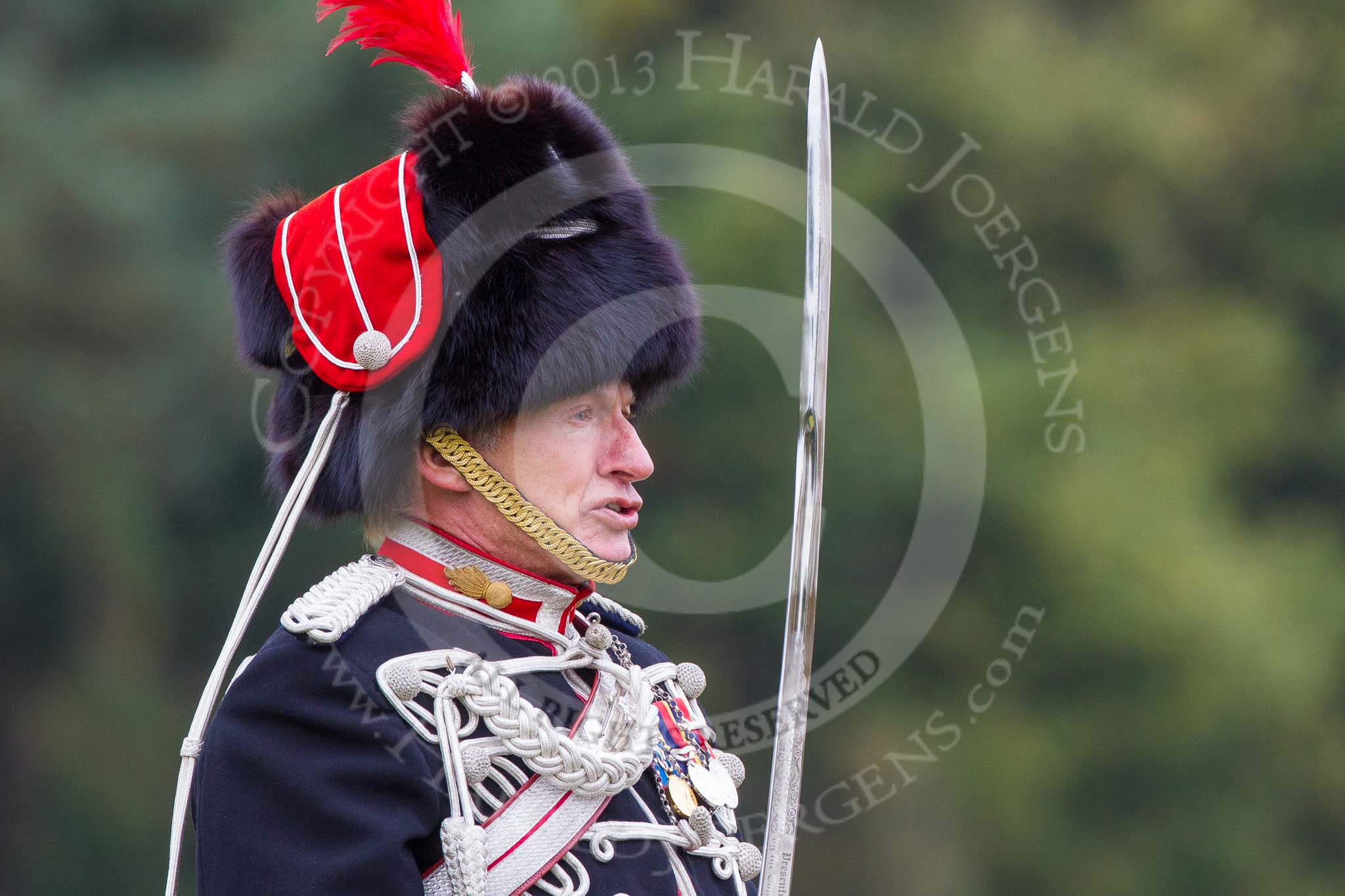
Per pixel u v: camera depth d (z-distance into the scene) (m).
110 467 42.16
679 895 7.52
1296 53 53.69
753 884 8.33
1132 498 43.59
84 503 41.94
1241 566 45.09
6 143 41.03
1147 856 41.72
